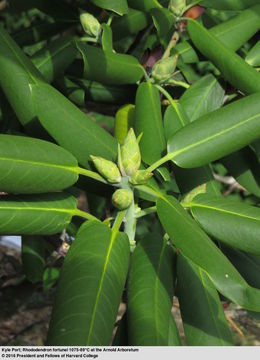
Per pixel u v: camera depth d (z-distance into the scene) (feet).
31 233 2.01
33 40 3.20
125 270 1.87
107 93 2.90
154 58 2.66
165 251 2.05
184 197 2.34
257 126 2.10
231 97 3.08
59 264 3.65
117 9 2.37
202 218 2.04
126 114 2.57
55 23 3.19
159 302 1.87
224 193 6.45
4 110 2.58
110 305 1.74
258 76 2.35
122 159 2.02
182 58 2.68
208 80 2.61
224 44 2.47
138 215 2.10
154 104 2.34
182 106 2.54
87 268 1.79
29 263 3.35
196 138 2.13
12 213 1.97
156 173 2.28
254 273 2.30
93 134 2.16
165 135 2.40
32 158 1.93
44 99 2.13
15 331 4.94
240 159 2.52
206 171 2.37
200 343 1.95
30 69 2.25
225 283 1.69
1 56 2.23
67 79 2.83
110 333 1.70
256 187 2.51
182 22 2.59
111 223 2.22
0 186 1.89
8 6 3.37
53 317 1.71
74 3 3.14
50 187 1.97
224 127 2.12
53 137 2.11
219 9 2.63
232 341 1.96
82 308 1.70
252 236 1.97
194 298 2.02
